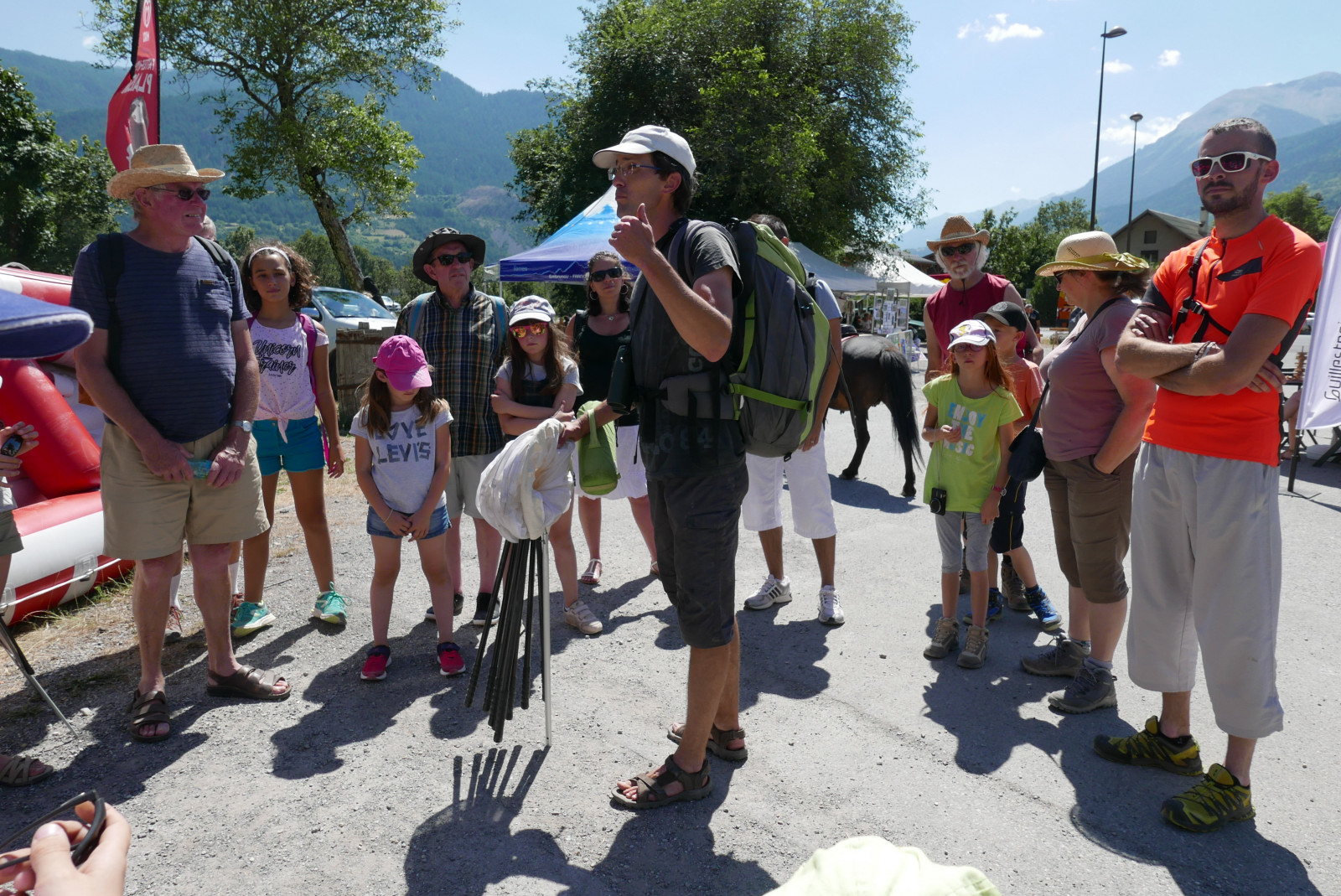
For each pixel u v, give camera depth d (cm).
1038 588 421
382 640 365
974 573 372
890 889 66
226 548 338
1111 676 330
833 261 2422
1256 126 238
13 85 3788
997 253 5128
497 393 405
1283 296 229
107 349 302
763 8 2181
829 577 425
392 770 289
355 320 1319
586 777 286
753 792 277
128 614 432
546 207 2522
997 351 423
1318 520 607
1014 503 341
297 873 236
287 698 344
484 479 280
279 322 410
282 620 428
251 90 2062
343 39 2020
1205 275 254
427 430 356
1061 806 267
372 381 352
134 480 308
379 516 352
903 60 2298
